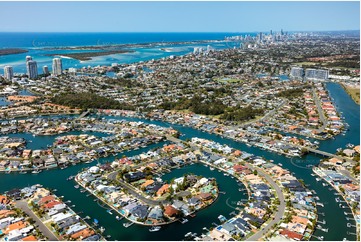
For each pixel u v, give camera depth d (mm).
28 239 143000
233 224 153250
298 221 155125
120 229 154000
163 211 165000
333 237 147500
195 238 146375
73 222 156375
